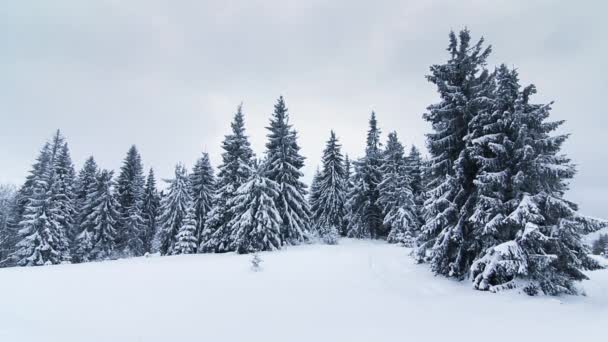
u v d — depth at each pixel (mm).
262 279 14086
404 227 33812
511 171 13109
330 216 40969
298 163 35031
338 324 8430
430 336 7438
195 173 40312
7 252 42500
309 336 7484
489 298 11281
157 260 22344
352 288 12891
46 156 47594
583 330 7492
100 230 40094
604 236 33781
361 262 19188
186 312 9328
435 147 16469
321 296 11523
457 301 11062
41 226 34188
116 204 42125
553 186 13180
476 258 14281
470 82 16406
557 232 11773
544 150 12953
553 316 8977
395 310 9883
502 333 7570
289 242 31422
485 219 12969
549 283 11633
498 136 13539
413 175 43531
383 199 37500
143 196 50688
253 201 26672
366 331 7840
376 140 43938
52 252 33938
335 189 41781
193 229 34375
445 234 14992
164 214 39906
